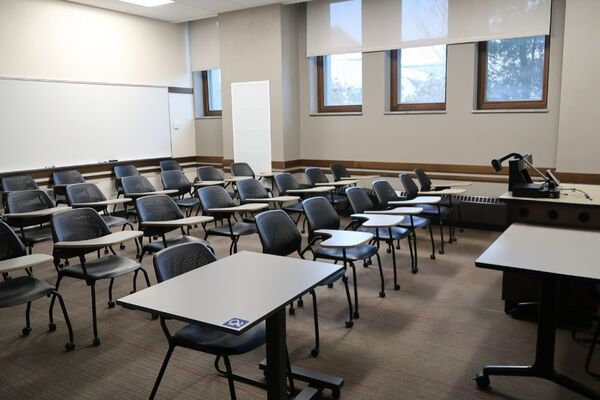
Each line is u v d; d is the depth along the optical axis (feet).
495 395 8.31
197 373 9.16
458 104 20.77
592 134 17.72
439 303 12.41
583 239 9.28
